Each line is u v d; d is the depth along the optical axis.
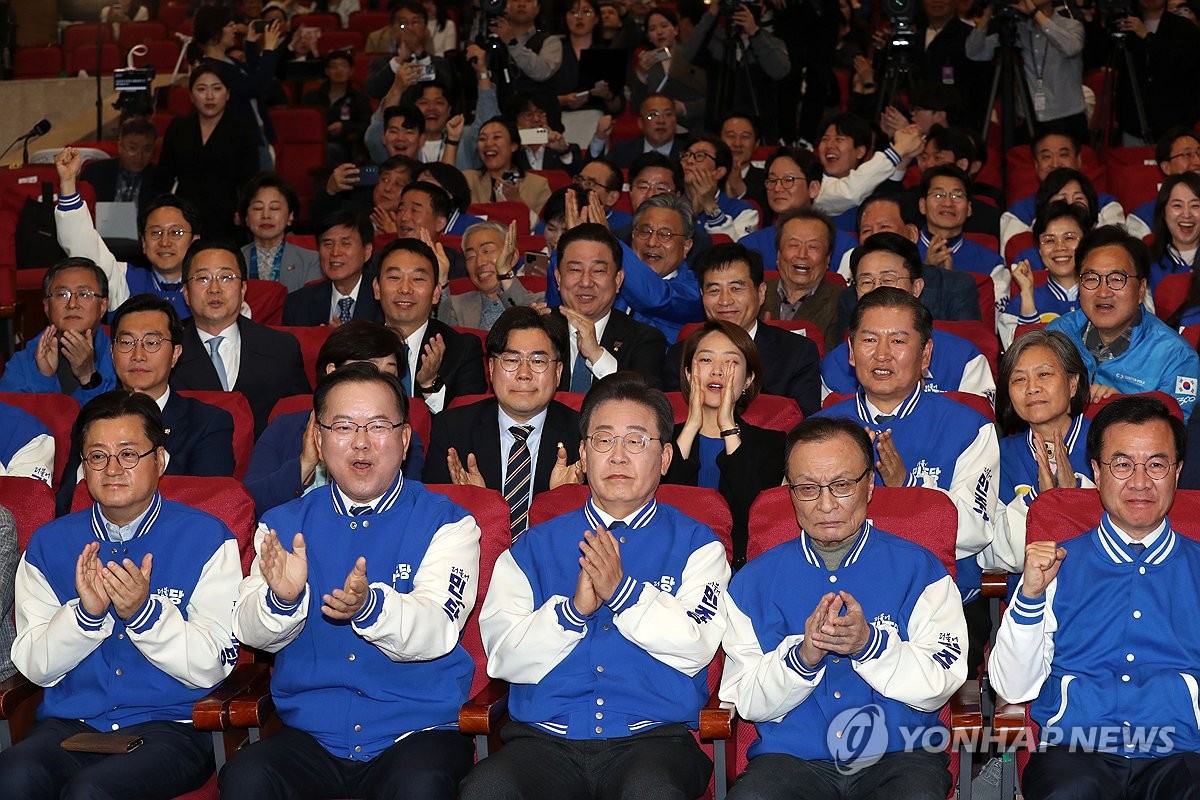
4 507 3.79
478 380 5.28
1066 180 6.76
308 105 10.25
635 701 3.37
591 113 9.81
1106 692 3.32
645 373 4.88
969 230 7.30
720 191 7.99
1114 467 3.30
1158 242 6.14
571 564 3.49
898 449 4.17
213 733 3.38
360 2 12.97
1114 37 8.84
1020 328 5.61
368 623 3.27
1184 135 7.43
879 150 8.02
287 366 5.26
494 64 9.37
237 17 10.39
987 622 4.10
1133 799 3.26
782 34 9.50
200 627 3.51
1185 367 4.88
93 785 3.23
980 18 9.41
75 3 12.51
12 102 11.12
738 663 3.31
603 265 5.17
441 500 3.59
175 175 8.25
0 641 3.72
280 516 3.59
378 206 7.66
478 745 3.34
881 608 3.34
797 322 5.39
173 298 6.32
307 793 3.33
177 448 4.52
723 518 3.64
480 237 6.03
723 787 3.22
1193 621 3.33
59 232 6.29
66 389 5.25
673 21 9.94
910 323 4.14
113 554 3.60
